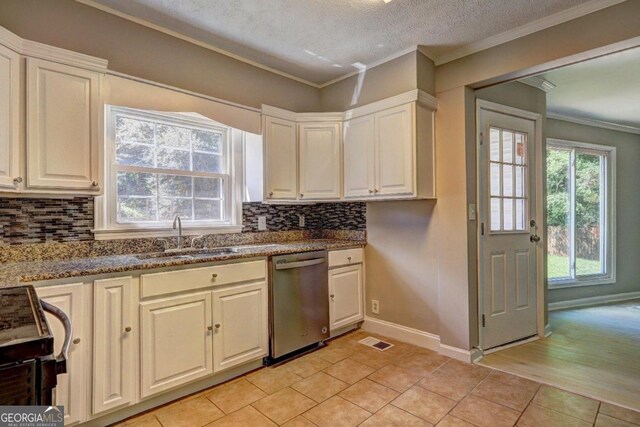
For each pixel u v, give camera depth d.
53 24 2.02
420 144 2.66
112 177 2.40
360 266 3.29
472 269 2.67
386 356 2.70
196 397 2.11
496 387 2.21
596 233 4.62
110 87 2.16
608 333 3.26
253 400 2.07
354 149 3.03
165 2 2.13
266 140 2.93
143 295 1.91
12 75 1.69
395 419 1.87
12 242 1.97
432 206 2.84
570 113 4.20
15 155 1.71
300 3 2.13
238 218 3.06
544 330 3.14
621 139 4.75
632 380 2.30
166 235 2.59
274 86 3.12
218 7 2.18
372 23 2.34
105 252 2.31
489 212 2.84
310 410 1.96
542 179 3.18
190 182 2.83
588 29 2.10
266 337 2.51
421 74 2.71
